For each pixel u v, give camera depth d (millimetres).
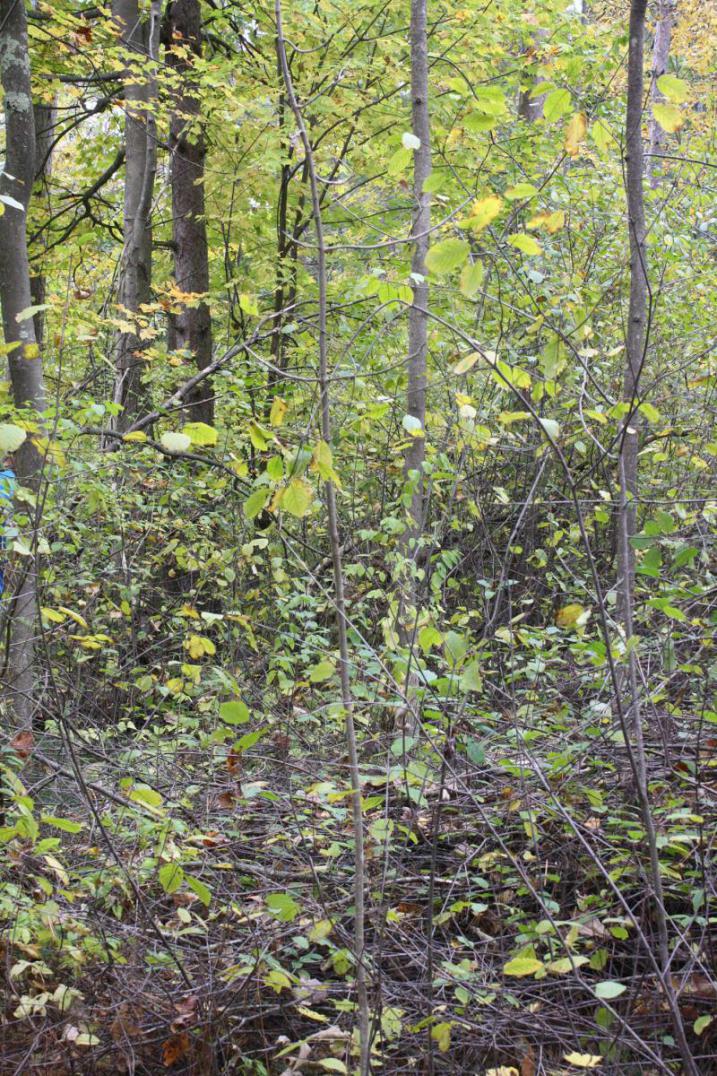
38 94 9250
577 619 2969
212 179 8953
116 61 8195
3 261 4598
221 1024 3156
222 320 10477
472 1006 3148
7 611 4195
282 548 6000
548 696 4762
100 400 7273
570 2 9531
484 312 6621
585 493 6215
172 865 2855
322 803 3598
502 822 3805
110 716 5895
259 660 5969
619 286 7172
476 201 2463
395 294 3254
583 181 7754
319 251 2805
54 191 11562
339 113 8555
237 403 7145
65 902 3645
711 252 8734
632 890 3494
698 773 3506
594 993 2658
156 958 3420
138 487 6816
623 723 2852
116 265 8977
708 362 6434
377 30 9250
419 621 4086
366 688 3621
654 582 4930
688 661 3963
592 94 7406
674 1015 2678
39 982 3305
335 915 3393
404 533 4949
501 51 8797
